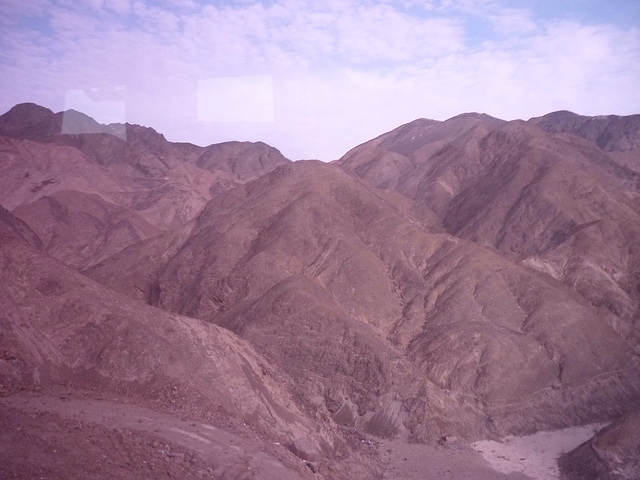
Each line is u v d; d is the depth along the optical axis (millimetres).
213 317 67500
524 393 54250
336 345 55562
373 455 43312
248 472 25797
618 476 39812
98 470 20453
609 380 57969
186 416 30734
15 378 30156
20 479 17891
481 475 41844
